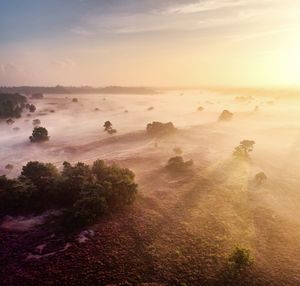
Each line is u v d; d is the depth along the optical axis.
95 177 64.62
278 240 47.88
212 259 42.59
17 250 44.88
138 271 40.09
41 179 62.72
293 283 38.72
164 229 49.72
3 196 56.62
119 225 50.50
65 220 52.06
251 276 39.53
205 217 53.66
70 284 37.88
